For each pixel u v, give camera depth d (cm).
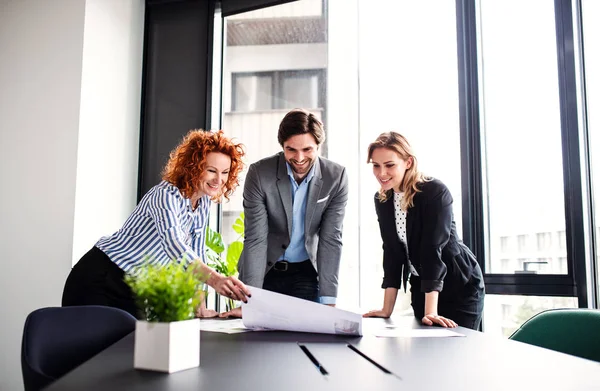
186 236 200
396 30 328
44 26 312
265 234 243
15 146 310
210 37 350
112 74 326
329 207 244
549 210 265
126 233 208
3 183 309
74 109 299
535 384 86
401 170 208
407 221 210
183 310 98
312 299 251
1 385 293
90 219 304
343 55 345
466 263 216
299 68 353
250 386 84
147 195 203
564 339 158
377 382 87
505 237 279
